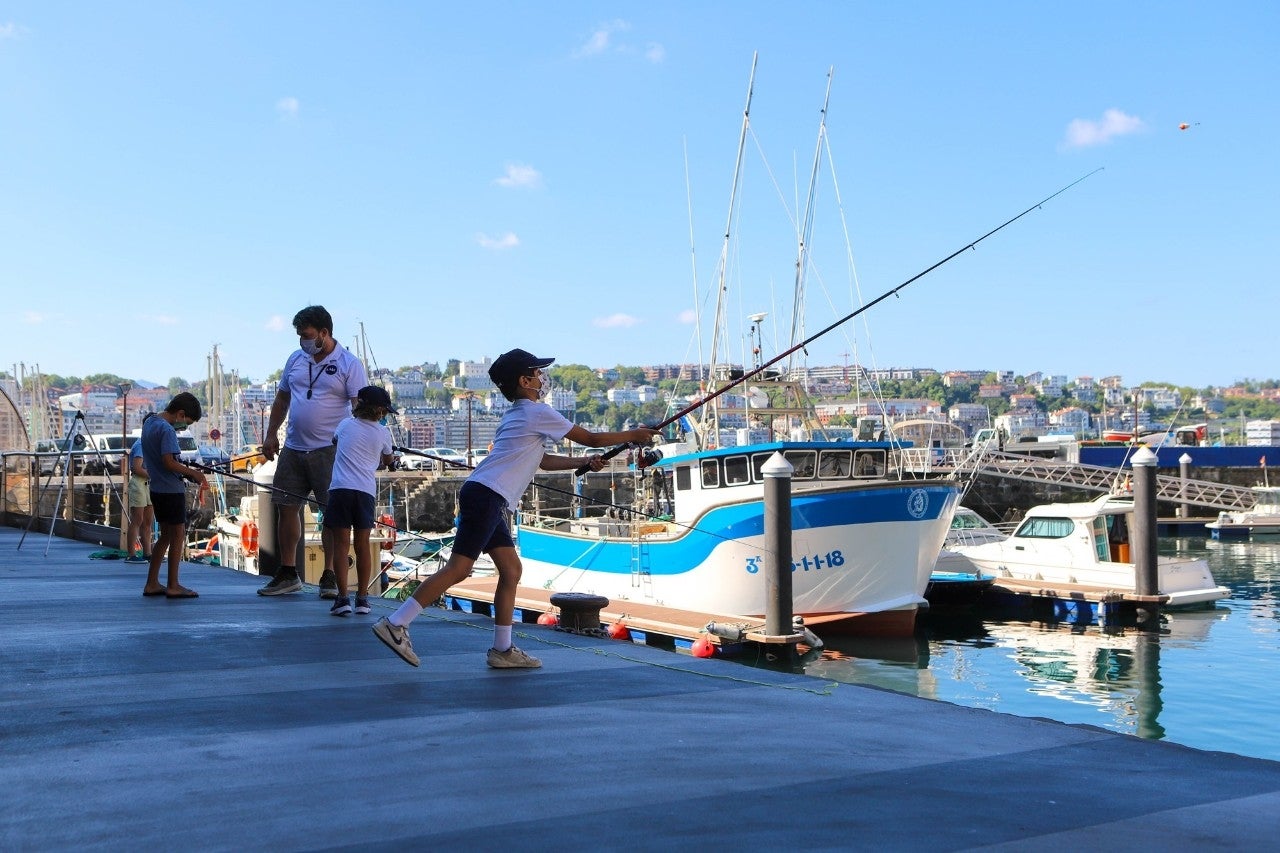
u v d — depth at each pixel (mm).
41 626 7465
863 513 19109
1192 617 22484
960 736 4531
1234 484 56469
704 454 20125
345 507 7965
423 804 3465
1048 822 3297
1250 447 59062
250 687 5457
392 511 40375
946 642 20156
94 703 5047
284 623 7641
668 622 18516
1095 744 4387
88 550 14953
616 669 6168
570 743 4340
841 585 19297
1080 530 24766
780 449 19422
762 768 3955
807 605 19391
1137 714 14164
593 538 22750
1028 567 25578
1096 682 16344
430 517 49594
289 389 9148
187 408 9242
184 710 4910
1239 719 13781
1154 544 22469
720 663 6387
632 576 21609
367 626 7539
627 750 4227
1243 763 4082
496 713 4922
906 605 19578
